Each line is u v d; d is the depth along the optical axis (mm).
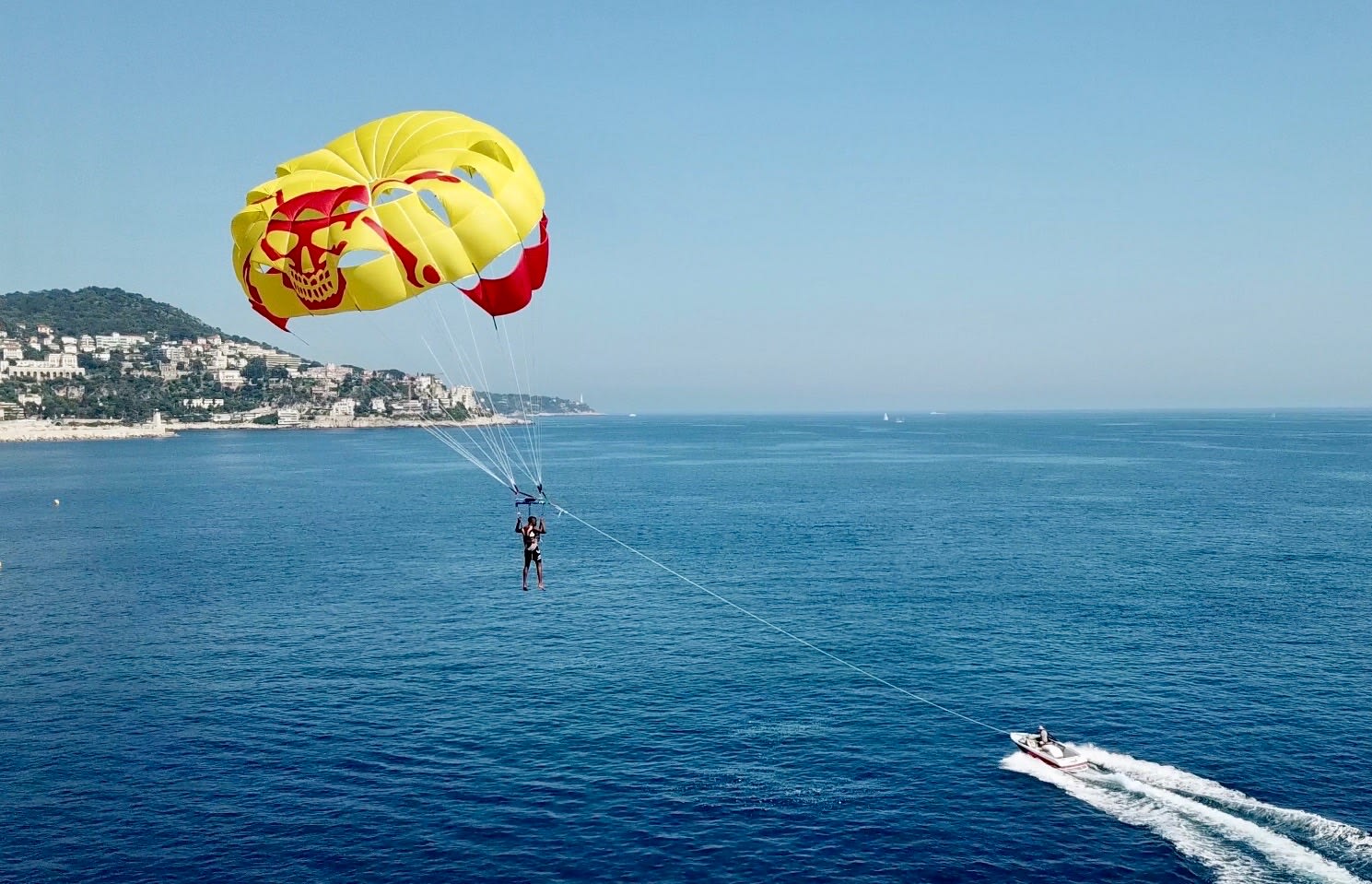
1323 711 43250
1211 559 80625
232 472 190875
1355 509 113125
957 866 30734
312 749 40031
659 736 41281
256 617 63594
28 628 61438
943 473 178625
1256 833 32531
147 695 47312
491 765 38312
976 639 55312
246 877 30234
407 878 30094
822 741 40594
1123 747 39688
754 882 29844
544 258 28516
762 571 77438
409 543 95000
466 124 27969
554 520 111250
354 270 25500
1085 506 118938
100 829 33344
